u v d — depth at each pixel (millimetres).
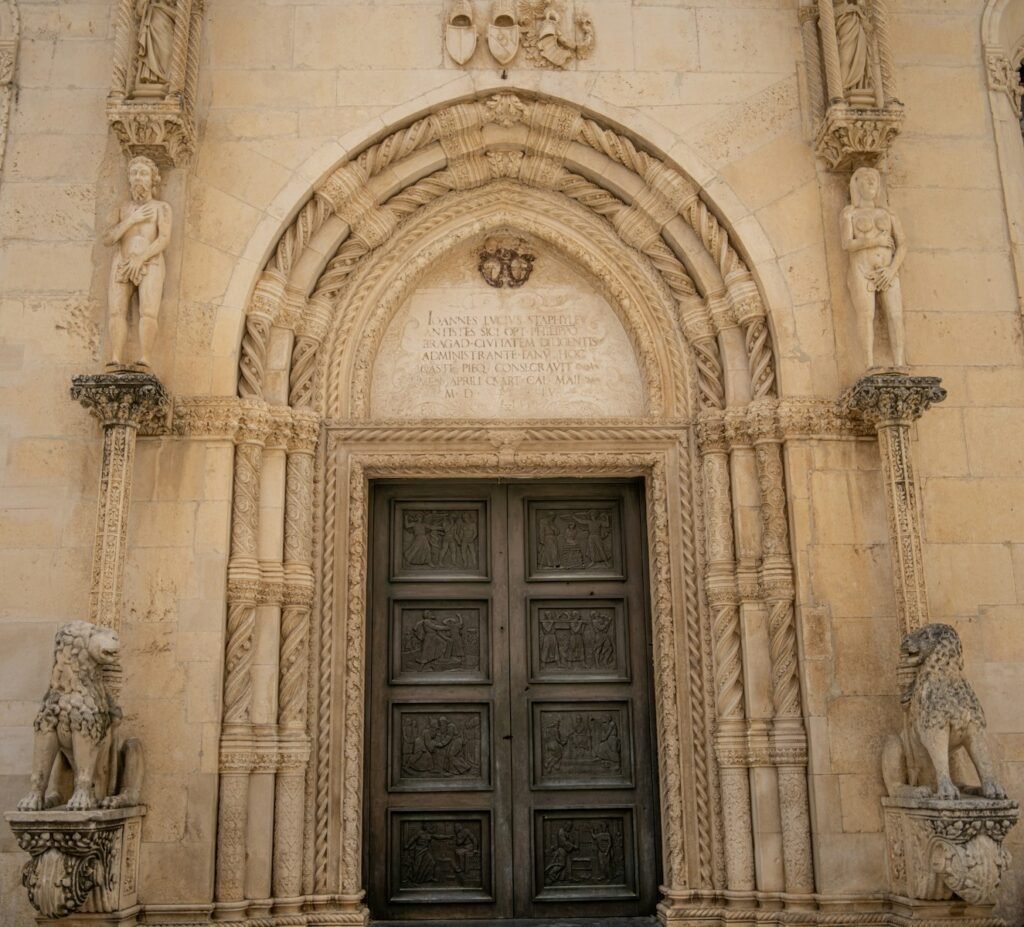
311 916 10031
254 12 11500
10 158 11047
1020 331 11102
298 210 11195
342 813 10336
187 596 10047
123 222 10383
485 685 11250
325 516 10914
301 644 10453
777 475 10680
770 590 10422
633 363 11773
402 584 11438
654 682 11070
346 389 11328
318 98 11312
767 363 10969
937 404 10852
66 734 8898
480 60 11531
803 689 10180
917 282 11156
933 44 11844
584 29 11602
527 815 10984
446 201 11797
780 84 11570
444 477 11445
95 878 8781
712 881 10258
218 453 10352
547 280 12008
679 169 11359
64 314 10703
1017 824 9992
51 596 10102
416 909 10727
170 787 9656
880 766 9930
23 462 10359
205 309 10711
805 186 11305
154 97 10812
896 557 9961
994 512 10641
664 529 11094
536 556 11602
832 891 9703
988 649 10336
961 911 9250
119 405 9797
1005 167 11523
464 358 11758
